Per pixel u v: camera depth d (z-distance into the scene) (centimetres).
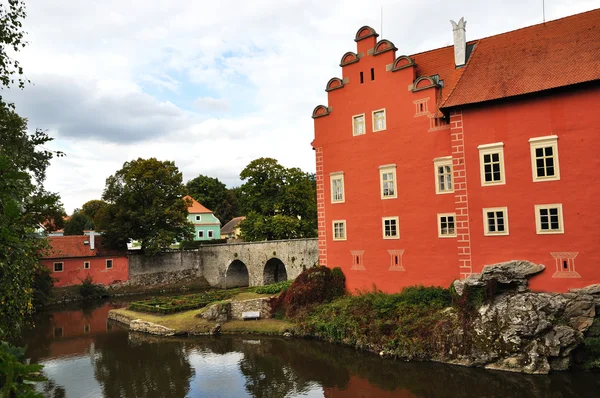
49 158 1505
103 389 2103
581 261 2052
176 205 5316
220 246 5400
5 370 442
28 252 1201
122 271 5312
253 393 1967
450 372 2030
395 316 2466
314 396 1898
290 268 4378
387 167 2844
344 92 3097
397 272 2784
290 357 2453
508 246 2242
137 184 5253
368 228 2941
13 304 1191
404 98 2784
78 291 4947
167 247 5409
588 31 2266
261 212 5456
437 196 2622
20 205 724
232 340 2895
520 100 2236
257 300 3250
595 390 1738
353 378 2078
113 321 3753
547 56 2292
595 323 1955
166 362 2489
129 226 5178
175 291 5366
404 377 2034
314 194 5716
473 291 2247
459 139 2409
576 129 2084
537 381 1847
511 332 2009
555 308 2000
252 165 5478
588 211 2042
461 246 2386
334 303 2869
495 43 2600
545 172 2161
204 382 2139
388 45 2855
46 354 2758
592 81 2023
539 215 2166
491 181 2308
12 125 1398
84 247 5228
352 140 3044
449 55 2892
